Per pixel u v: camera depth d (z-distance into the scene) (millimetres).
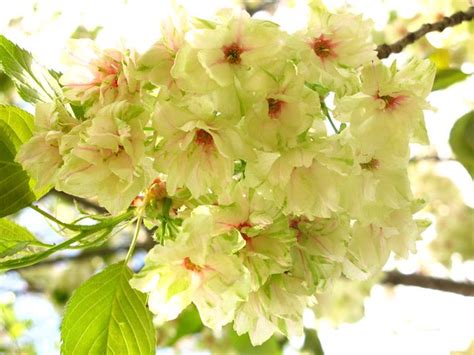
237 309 539
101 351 561
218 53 502
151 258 502
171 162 508
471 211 1273
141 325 565
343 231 545
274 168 513
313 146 513
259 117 503
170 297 505
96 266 1342
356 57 526
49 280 1360
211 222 500
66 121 529
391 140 534
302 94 507
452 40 831
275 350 1004
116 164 512
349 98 527
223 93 500
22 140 556
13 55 562
